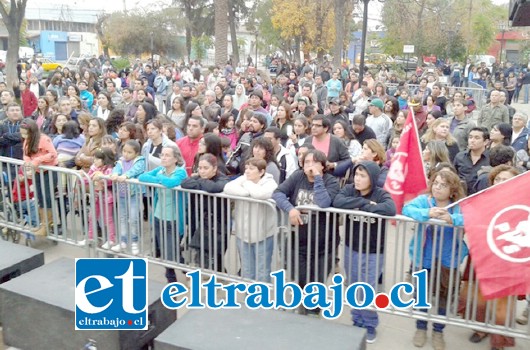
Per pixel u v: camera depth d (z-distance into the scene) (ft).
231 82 57.21
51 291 14.19
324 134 21.38
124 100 37.96
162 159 17.84
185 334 12.38
